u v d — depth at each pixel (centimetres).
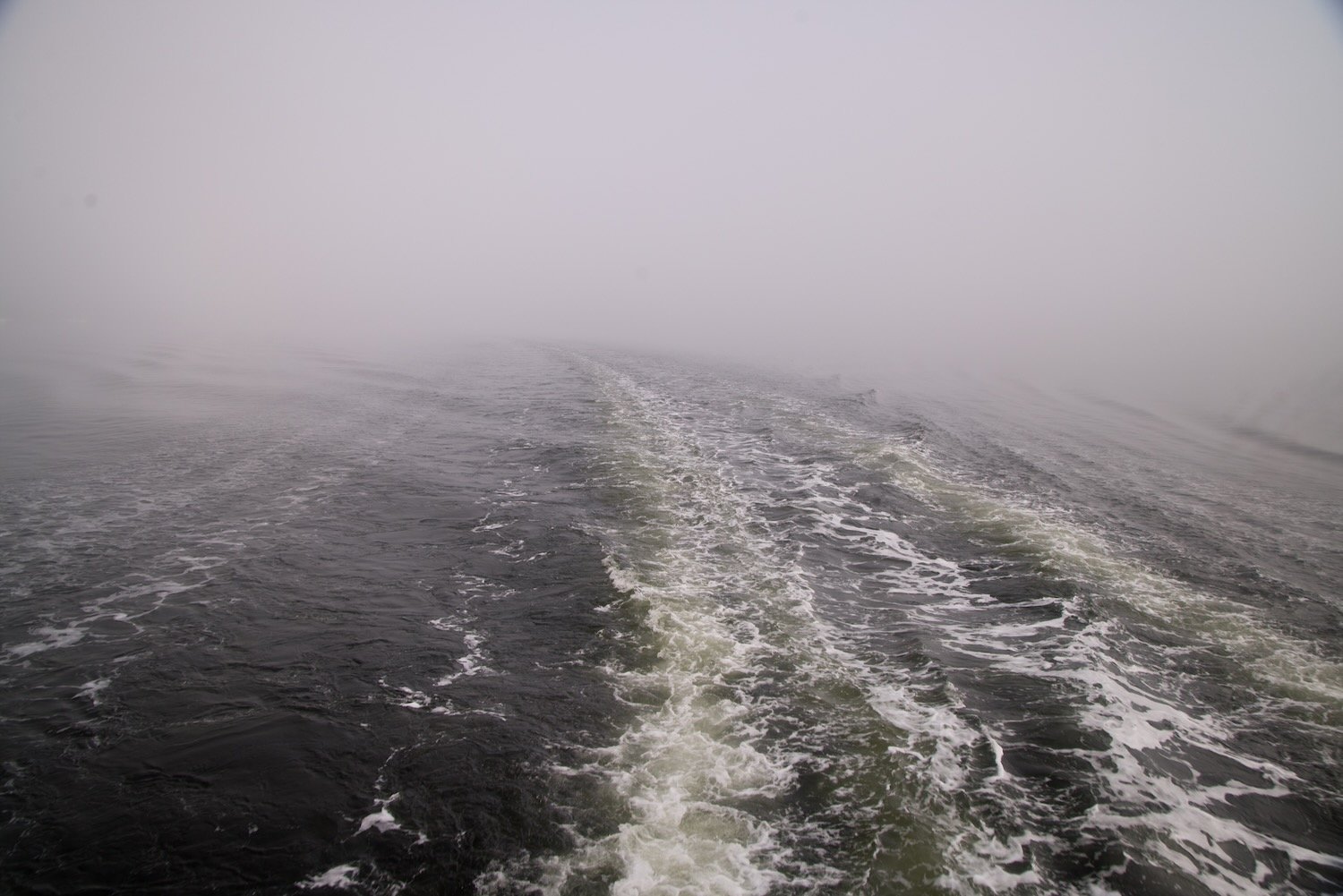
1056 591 1048
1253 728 747
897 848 560
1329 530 1476
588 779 636
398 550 1157
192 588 1008
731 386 3158
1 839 562
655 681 793
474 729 707
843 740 691
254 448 1805
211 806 602
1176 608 1033
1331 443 2455
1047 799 623
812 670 819
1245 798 638
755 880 529
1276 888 543
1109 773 659
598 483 1499
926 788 626
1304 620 1018
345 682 787
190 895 521
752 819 589
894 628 937
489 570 1084
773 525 1300
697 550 1166
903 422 2378
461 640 881
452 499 1405
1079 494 1625
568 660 835
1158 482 1811
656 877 531
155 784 625
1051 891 528
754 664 827
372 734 698
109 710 729
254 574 1059
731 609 966
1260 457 2223
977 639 917
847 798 613
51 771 638
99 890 523
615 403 2480
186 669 808
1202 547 1317
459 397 2691
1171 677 845
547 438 1927
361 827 580
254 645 861
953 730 712
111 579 1031
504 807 602
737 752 673
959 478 1705
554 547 1162
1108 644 906
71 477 1509
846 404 2752
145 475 1540
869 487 1539
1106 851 567
